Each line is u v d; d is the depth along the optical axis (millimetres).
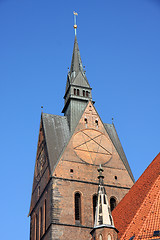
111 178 64562
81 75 76000
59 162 63094
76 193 61500
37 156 71250
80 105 72250
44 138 67562
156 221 41844
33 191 70750
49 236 57344
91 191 62125
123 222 49000
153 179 51688
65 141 66688
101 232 44375
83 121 68750
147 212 45250
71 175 62438
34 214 68000
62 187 60969
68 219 58594
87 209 60375
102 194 47000
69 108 71812
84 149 65750
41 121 70750
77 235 57719
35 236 65062
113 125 74688
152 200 46625
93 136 67688
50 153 64438
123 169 66250
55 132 68062
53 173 61719
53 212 58562
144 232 41250
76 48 81500
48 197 61344
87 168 63875
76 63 78312
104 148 67125
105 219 45125
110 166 65625
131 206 51531
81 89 74188
